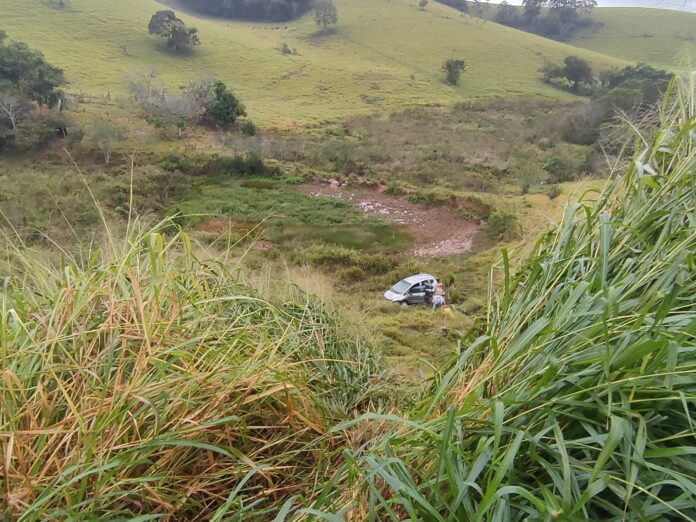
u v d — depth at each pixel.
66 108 30.48
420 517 1.00
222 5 89.75
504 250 1.52
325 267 14.55
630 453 0.94
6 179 18.92
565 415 1.08
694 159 1.50
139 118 31.44
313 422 1.60
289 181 24.48
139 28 57.12
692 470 0.94
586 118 30.25
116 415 1.18
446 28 71.88
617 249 1.45
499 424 0.95
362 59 62.34
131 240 1.77
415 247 17.52
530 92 52.00
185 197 21.64
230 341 1.62
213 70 51.72
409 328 7.15
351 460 1.05
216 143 28.78
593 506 0.98
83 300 1.43
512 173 24.53
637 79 30.41
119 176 21.58
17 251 1.85
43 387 1.25
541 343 1.27
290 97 46.31
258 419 1.56
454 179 24.42
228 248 2.46
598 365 1.10
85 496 1.14
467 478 0.94
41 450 1.14
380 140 33.28
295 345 1.98
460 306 10.18
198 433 1.32
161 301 1.57
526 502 0.98
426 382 2.17
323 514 0.91
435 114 42.47
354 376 2.27
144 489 1.22
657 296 1.05
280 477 1.46
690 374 0.99
